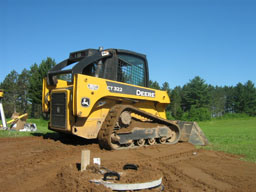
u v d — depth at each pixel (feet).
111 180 12.80
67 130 23.02
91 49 26.73
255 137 45.91
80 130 23.35
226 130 70.69
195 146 31.42
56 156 19.84
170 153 25.38
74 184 12.55
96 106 24.76
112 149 24.35
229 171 19.02
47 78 26.94
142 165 16.92
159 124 32.04
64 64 28.58
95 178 13.24
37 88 124.98
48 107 27.76
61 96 24.18
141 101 29.91
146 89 30.12
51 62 127.03
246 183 16.01
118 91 26.11
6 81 207.00
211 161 22.62
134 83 29.66
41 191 12.63
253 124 109.81
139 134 27.86
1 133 33.73
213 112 315.78
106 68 25.99
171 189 14.01
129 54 29.17
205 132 61.67
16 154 20.34
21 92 198.49
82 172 14.10
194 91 228.84
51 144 24.64
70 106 23.25
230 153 27.32
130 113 26.63
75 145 24.97
